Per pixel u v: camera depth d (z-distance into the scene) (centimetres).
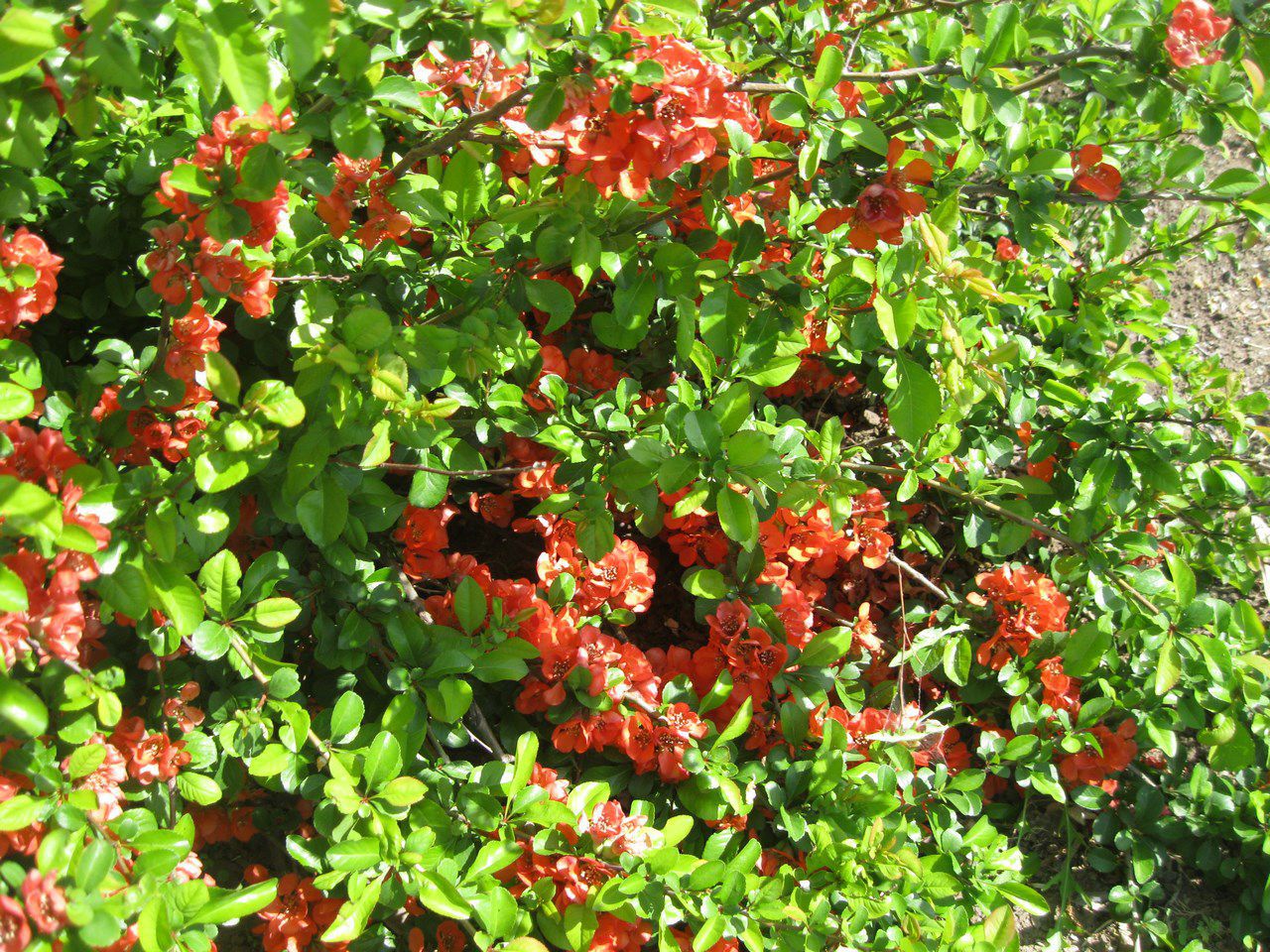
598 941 79
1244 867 103
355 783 73
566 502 87
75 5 59
